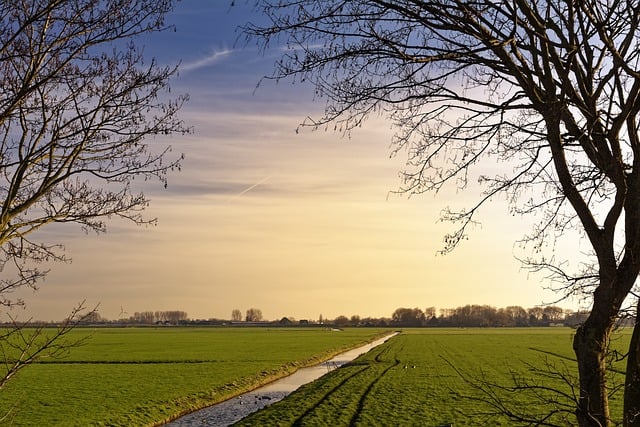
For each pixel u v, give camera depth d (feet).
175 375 156.35
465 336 435.94
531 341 339.77
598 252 17.61
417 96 19.70
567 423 19.30
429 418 90.58
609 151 18.34
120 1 19.29
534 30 17.11
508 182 22.00
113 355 233.96
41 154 19.81
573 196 18.03
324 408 99.66
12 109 18.44
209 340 375.86
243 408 110.93
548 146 21.07
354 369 171.42
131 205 21.57
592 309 17.62
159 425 96.27
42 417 95.20
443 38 18.88
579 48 16.70
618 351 16.99
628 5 16.49
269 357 223.30
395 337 422.82
